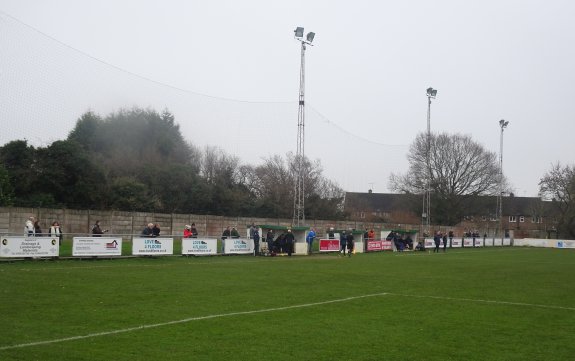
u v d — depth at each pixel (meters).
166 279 20.61
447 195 85.81
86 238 28.84
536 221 112.75
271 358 9.59
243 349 10.13
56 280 18.92
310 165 68.00
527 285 22.70
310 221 60.19
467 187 86.25
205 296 16.47
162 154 64.88
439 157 86.06
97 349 9.74
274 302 15.77
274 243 39.03
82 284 18.17
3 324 11.45
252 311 14.11
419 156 86.69
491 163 86.06
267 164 66.75
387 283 21.81
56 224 29.48
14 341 10.05
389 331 12.19
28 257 26.45
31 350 9.48
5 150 44.00
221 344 10.45
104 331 11.16
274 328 12.09
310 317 13.59
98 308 13.70
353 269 28.22
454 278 24.92
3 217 36.03
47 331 10.96
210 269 25.69
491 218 103.50
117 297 15.60
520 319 14.30
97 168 47.75
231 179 63.69
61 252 30.81
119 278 20.38
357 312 14.57
